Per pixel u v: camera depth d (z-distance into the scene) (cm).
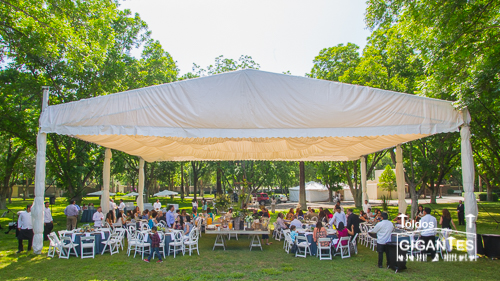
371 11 975
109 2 1298
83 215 1883
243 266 805
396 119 877
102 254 945
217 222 1190
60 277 711
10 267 791
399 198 1345
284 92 885
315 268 781
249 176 2778
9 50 1467
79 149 1884
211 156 1764
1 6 1186
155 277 711
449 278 688
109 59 1867
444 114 876
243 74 888
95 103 872
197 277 711
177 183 5728
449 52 864
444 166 2125
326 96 885
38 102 1833
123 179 4953
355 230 930
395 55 1819
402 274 719
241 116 876
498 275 707
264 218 1125
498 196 3862
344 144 1359
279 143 1485
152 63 2403
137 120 870
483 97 928
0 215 2158
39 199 909
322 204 3547
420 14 850
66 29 1188
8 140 2378
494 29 844
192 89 884
